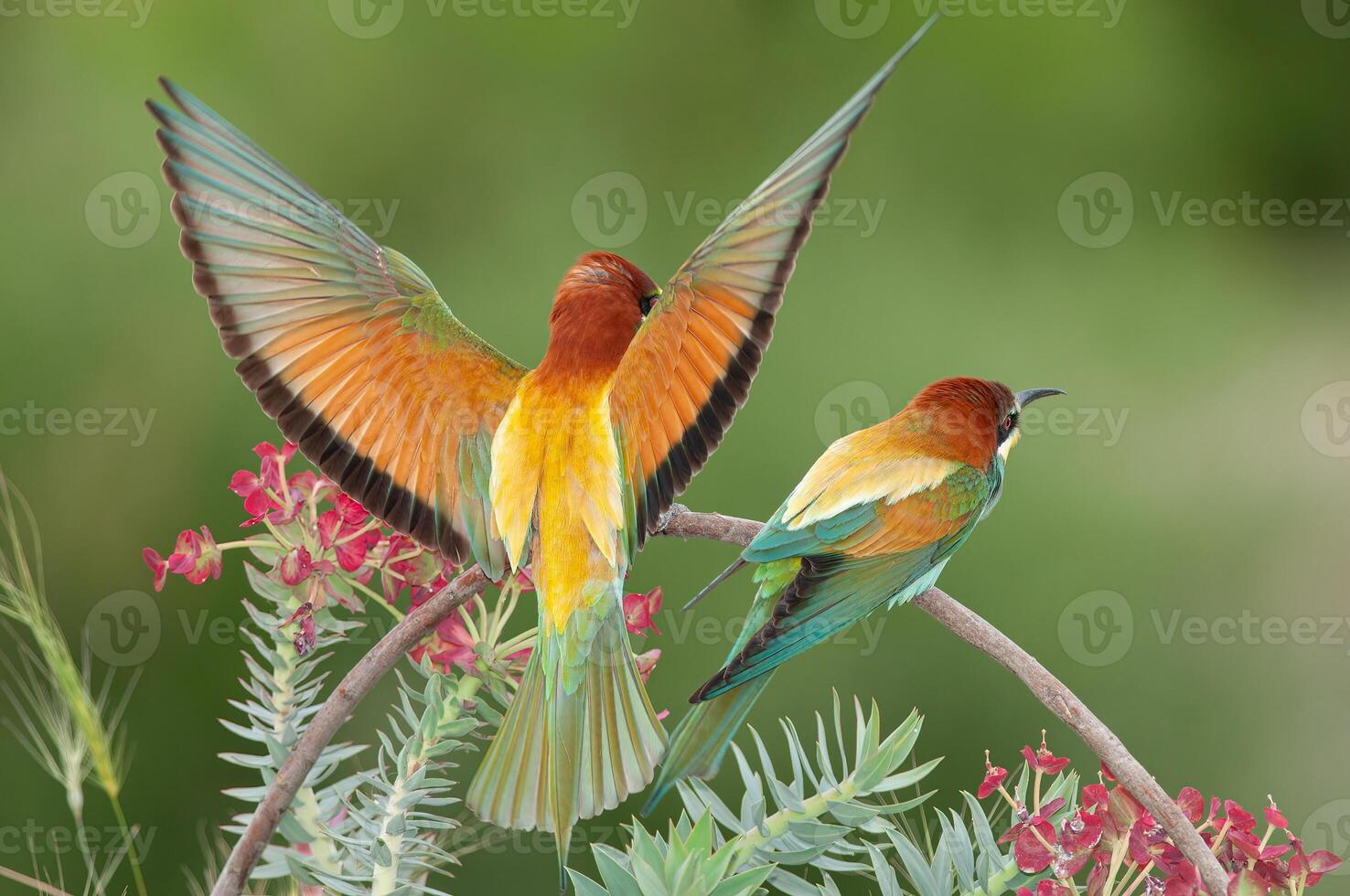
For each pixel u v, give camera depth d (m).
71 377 13.61
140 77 15.02
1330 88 18.48
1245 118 18.23
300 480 8.08
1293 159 18.31
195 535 8.08
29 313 13.77
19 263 14.03
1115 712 13.68
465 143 15.90
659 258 15.80
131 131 14.67
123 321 13.81
